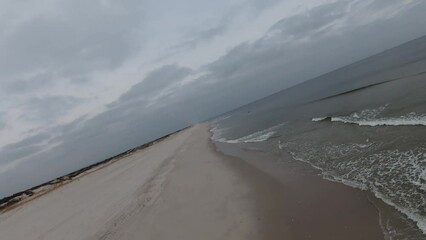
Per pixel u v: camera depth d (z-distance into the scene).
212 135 39.41
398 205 6.47
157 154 32.25
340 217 6.78
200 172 15.18
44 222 15.31
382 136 11.95
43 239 11.84
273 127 27.48
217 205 9.52
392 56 72.75
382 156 9.80
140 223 9.79
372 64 73.06
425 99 15.19
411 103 15.71
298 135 18.73
